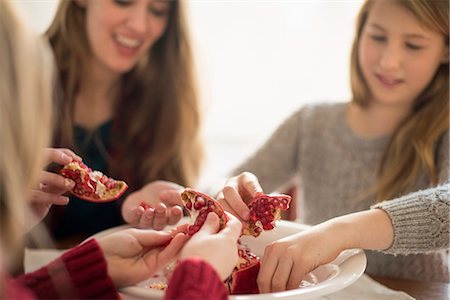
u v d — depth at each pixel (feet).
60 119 3.67
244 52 5.90
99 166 3.85
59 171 2.61
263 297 1.87
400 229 2.47
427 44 3.09
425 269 3.21
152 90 4.02
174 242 2.08
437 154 3.24
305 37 5.85
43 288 1.96
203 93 4.21
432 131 3.21
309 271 2.22
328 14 5.78
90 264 2.01
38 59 1.80
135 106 4.00
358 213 2.50
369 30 3.22
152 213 2.52
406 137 3.30
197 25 5.81
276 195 2.30
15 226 1.71
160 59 4.06
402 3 3.06
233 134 6.06
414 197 2.59
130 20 3.70
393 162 3.31
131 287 2.00
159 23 3.89
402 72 3.15
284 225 2.56
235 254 1.93
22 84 1.71
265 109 6.00
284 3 5.80
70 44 3.83
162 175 3.91
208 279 1.77
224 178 3.78
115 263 2.04
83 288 1.99
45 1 5.01
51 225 3.49
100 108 3.99
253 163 3.79
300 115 3.83
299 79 5.94
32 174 1.76
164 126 3.96
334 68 5.88
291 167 3.85
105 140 3.92
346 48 5.81
